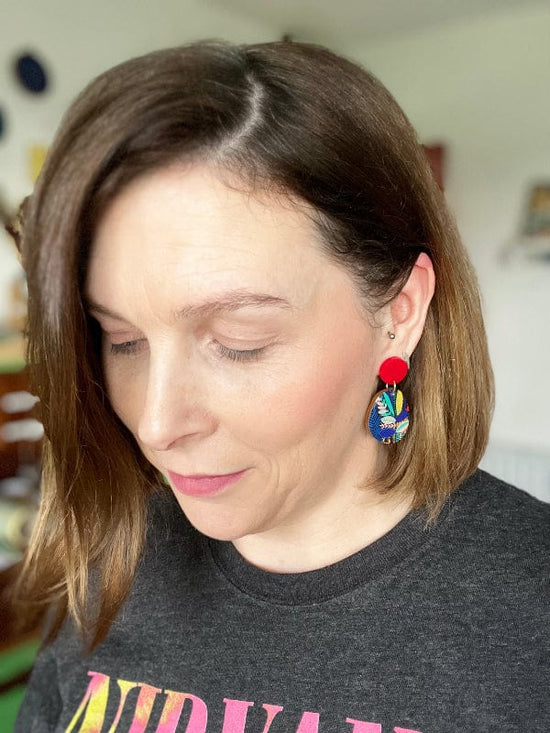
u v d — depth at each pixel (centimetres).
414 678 58
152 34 268
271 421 52
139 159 46
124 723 69
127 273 49
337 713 59
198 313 49
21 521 154
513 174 299
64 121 49
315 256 50
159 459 56
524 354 306
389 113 56
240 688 64
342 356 54
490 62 299
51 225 49
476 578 60
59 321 53
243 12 297
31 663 150
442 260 61
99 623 73
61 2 235
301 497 59
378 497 63
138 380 58
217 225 47
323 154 49
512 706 56
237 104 47
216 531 58
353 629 61
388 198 54
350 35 324
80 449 66
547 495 295
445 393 64
